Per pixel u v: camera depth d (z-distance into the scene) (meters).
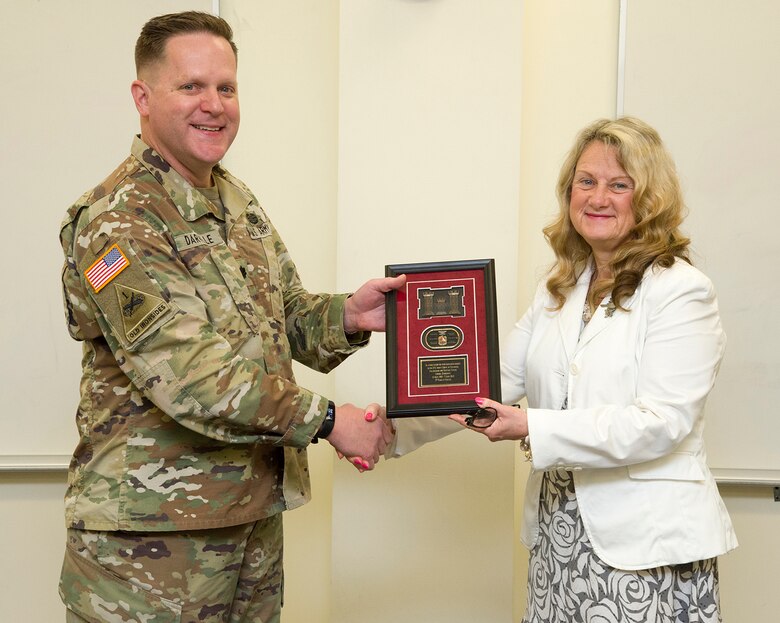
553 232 1.83
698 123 2.34
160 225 1.54
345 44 2.23
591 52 2.41
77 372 2.39
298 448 1.66
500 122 2.23
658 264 1.63
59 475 2.43
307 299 1.89
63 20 2.35
